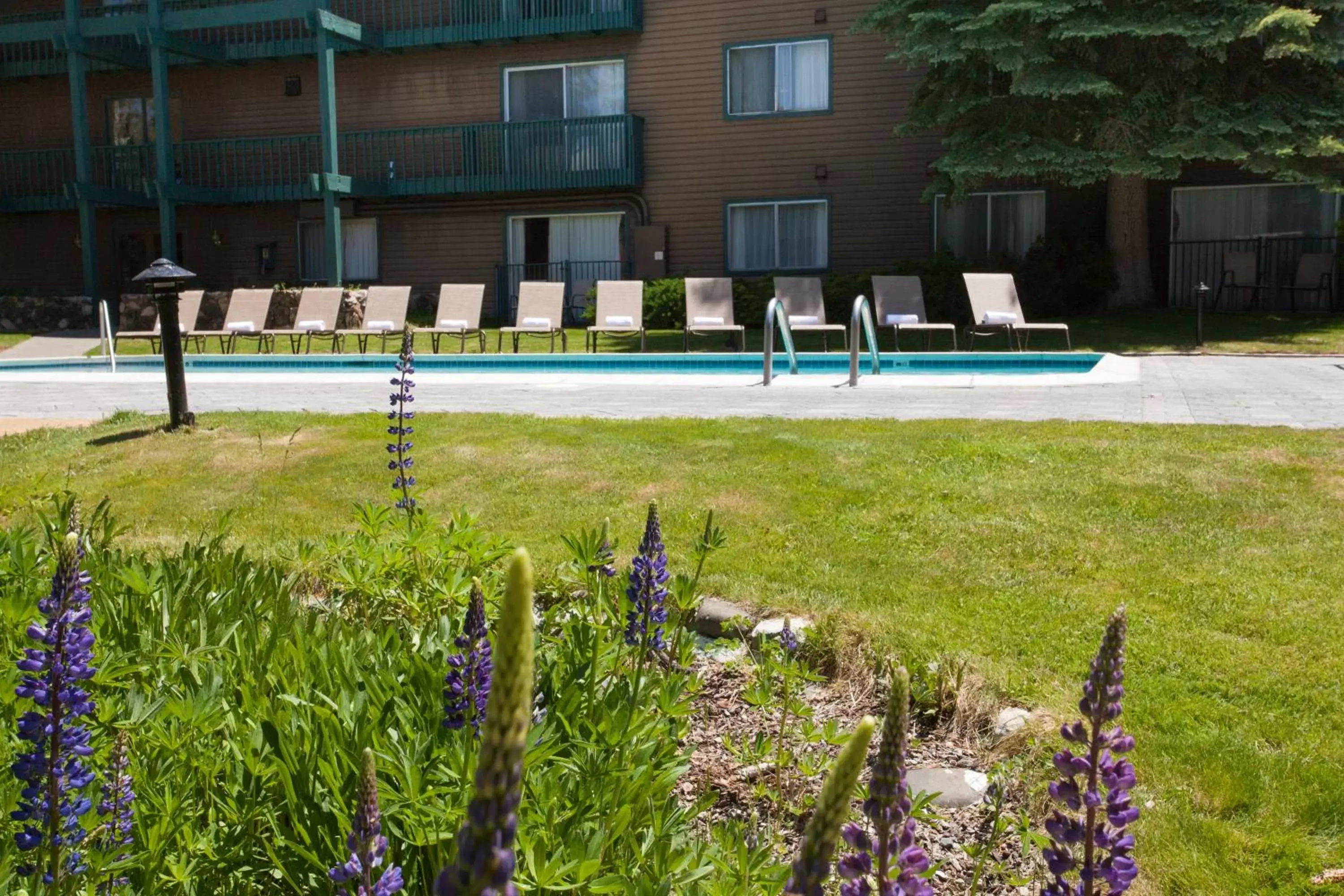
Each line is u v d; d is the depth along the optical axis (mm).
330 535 4055
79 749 1660
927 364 12570
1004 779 2572
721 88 18641
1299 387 8898
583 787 1878
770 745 2551
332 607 3344
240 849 1793
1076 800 1517
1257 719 2840
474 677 1973
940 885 2332
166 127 18922
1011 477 5289
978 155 14312
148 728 2045
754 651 3520
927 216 17922
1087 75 13711
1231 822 2395
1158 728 2812
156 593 2791
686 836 2055
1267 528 4395
